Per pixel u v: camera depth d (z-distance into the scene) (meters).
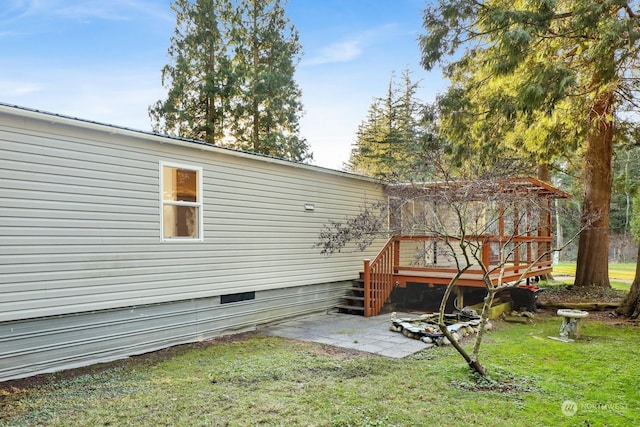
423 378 4.51
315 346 6.08
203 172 6.77
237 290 7.28
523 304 9.14
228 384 4.39
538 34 8.71
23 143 4.76
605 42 7.50
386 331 7.10
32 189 4.82
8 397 4.10
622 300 8.98
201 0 15.88
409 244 11.48
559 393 4.09
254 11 16.95
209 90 15.60
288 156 16.98
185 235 6.57
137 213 5.87
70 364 5.14
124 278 5.70
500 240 6.84
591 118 10.09
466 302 10.30
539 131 10.28
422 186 6.84
